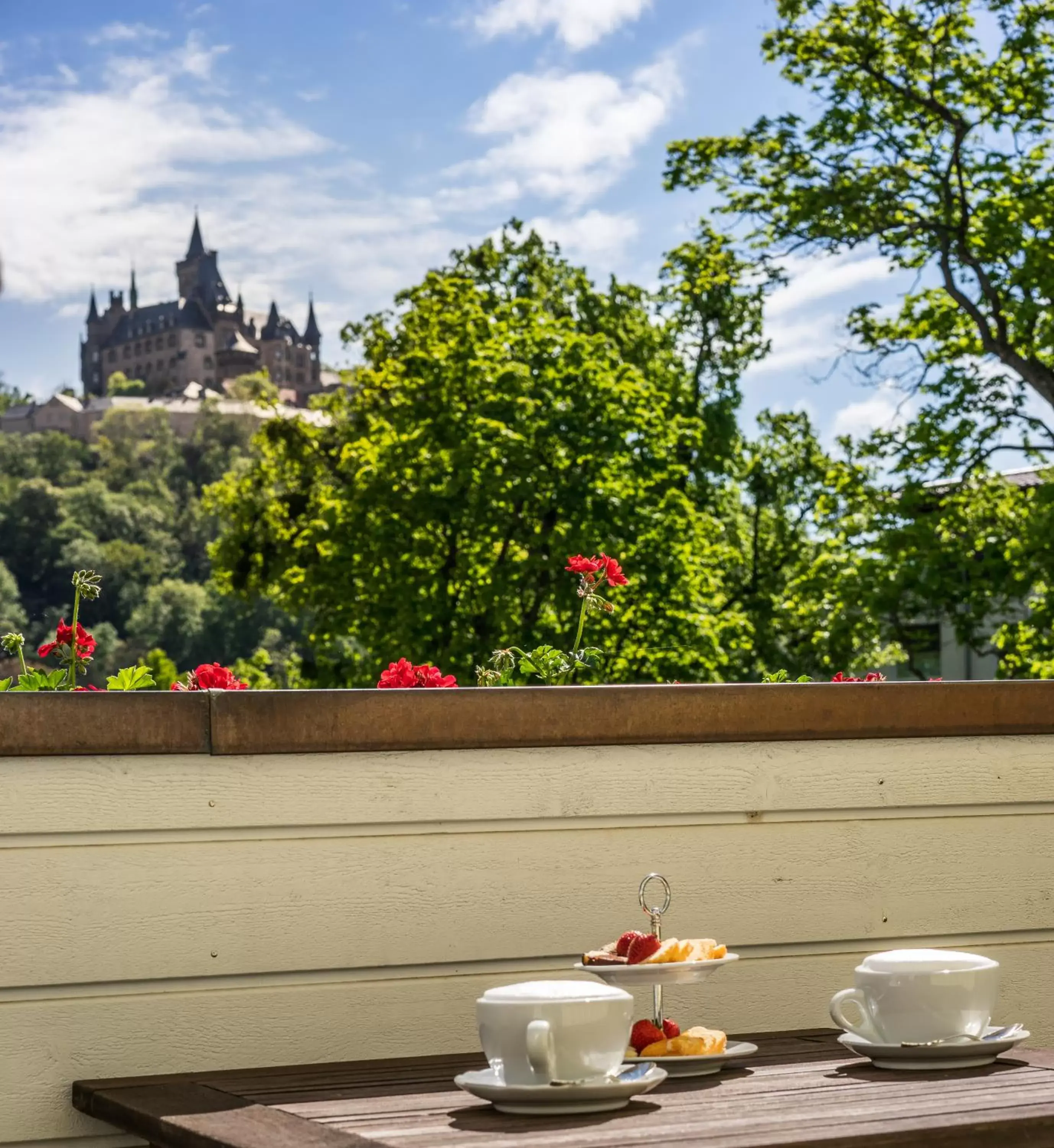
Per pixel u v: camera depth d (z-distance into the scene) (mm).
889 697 2574
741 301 21281
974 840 2627
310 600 21234
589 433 19188
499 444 18750
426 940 2322
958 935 2604
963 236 16000
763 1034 2414
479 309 21219
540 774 2398
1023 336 15922
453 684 3643
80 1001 2166
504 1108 1720
